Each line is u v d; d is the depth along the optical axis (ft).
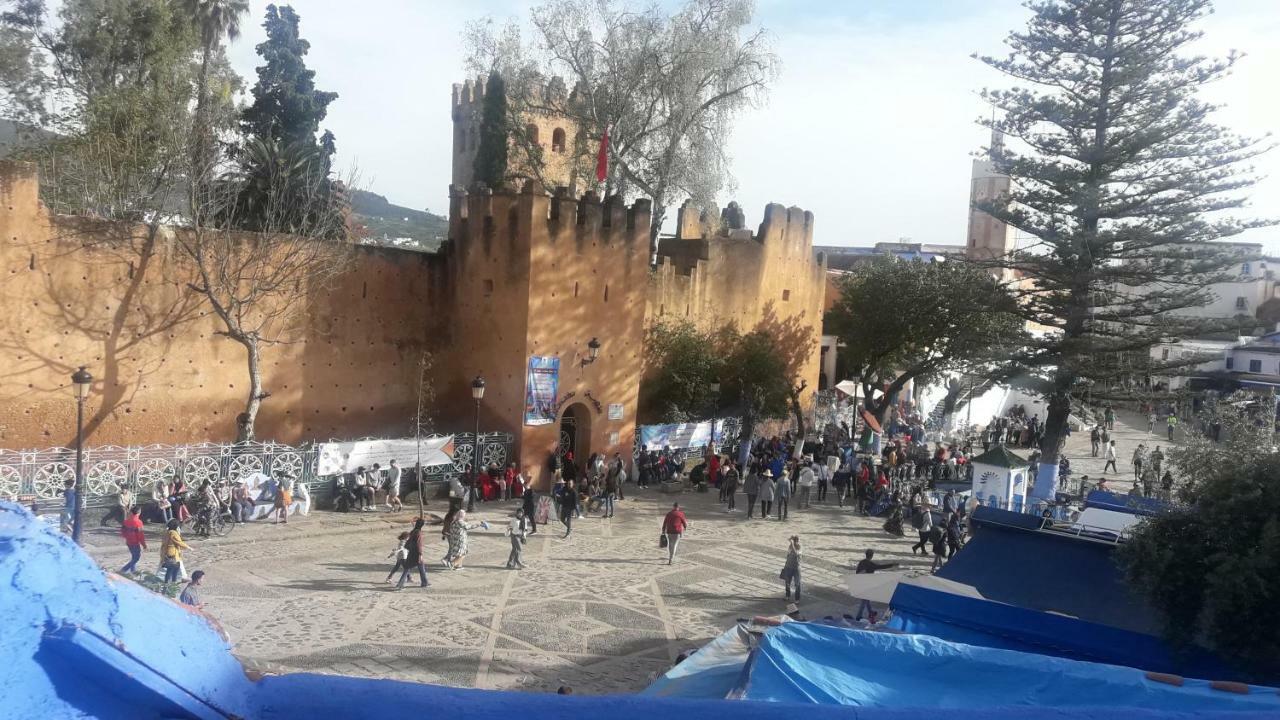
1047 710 7.30
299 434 107.86
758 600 74.18
